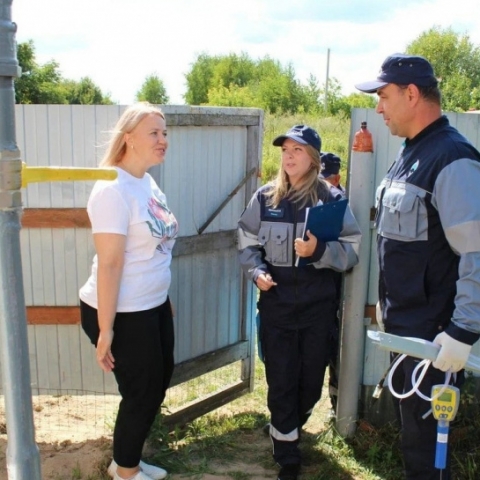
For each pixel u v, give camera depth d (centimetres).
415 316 251
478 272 222
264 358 329
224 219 384
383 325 268
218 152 370
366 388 370
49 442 345
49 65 3909
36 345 356
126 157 284
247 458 352
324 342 323
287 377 322
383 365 368
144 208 278
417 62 246
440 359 217
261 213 320
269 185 325
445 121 249
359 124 348
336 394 377
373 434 362
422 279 246
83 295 293
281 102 3894
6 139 114
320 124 2097
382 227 259
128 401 293
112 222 267
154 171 334
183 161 351
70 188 337
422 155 244
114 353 285
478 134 351
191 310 374
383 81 249
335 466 341
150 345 285
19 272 118
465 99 2719
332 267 313
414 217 243
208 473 335
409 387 251
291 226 312
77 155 332
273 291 319
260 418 397
